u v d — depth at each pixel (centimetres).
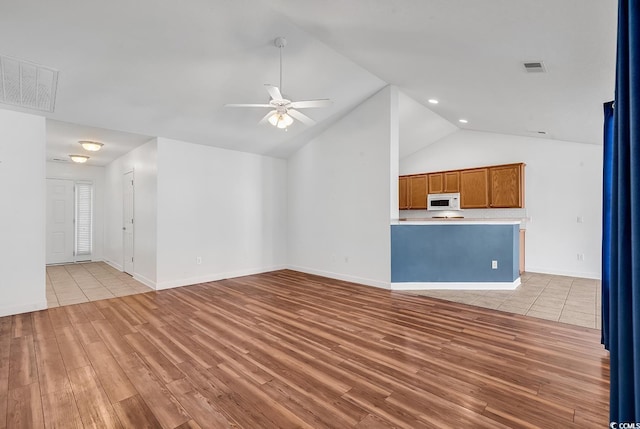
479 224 468
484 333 304
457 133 708
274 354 262
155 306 396
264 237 627
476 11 220
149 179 506
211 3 278
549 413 184
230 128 499
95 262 740
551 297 427
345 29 311
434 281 475
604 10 183
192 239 521
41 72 316
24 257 372
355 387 213
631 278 109
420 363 246
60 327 324
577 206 561
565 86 309
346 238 542
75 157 618
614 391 121
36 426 175
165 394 205
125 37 296
